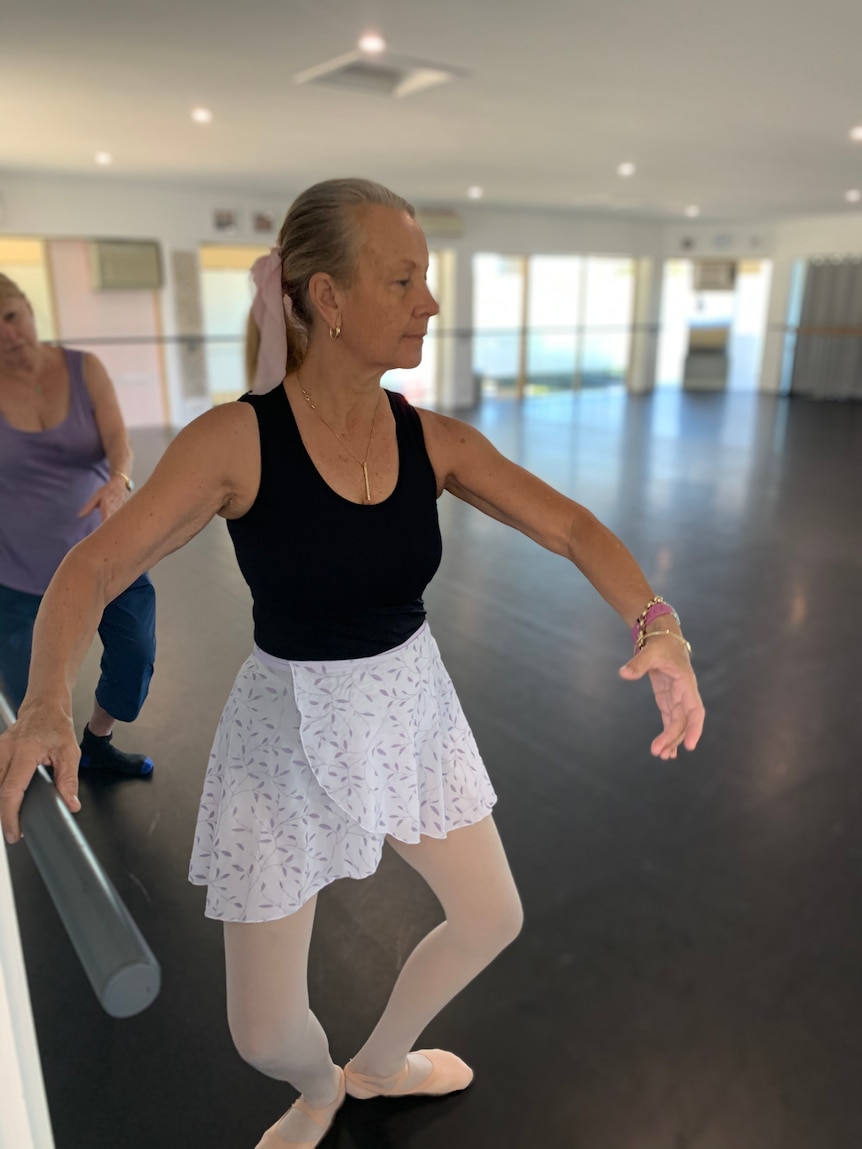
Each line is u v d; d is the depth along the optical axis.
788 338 12.80
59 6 3.47
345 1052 1.44
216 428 0.91
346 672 1.00
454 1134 1.38
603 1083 1.50
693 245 12.87
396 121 5.57
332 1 3.40
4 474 1.33
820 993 1.73
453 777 1.12
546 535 1.09
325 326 0.93
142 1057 1.40
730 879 2.07
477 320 11.35
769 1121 1.45
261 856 0.98
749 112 5.28
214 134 6.00
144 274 8.71
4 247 8.21
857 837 2.26
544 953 1.81
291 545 0.94
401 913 1.79
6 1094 0.51
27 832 0.61
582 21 3.64
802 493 6.38
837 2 3.39
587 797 2.40
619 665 3.30
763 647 3.53
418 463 1.01
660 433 9.09
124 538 0.84
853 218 11.70
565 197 9.56
